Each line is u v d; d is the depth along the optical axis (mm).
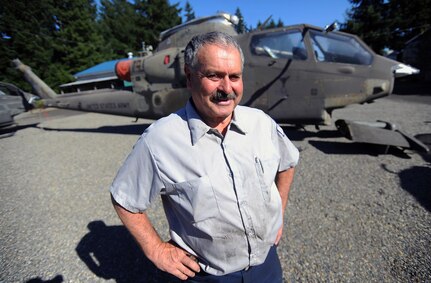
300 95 4523
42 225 2836
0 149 6672
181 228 1251
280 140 1393
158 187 1124
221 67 1024
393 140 4070
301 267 1958
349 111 8906
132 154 1148
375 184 3166
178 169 1101
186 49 1110
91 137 7277
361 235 2258
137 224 1220
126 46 41500
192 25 5730
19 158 5660
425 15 24641
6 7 27781
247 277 1305
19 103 8883
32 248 2441
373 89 4309
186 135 1127
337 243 2182
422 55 19359
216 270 1258
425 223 2342
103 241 2482
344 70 4309
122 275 2037
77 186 3840
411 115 7418
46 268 2166
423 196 2789
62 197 3504
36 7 30094
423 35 19156
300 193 3086
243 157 1160
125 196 1163
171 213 1308
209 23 5527
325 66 4344
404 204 2674
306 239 2258
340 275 1864
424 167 3549
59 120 11883
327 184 3270
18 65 8414
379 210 2609
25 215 3084
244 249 1212
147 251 1246
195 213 1104
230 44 1058
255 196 1172
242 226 1157
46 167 4863
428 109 8359
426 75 19047
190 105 1172
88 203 3271
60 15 32125
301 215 2623
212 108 1084
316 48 4414
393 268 1886
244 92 4750
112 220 2846
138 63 6062
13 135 8594
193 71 1071
